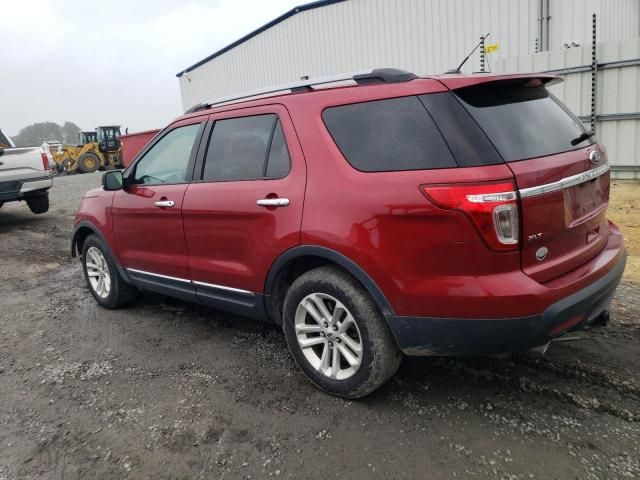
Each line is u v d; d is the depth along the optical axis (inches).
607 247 120.4
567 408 110.0
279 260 121.6
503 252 93.6
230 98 144.6
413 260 99.7
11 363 153.5
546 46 502.6
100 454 106.7
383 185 102.7
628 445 97.5
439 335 101.0
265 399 122.9
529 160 97.8
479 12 535.5
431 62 581.9
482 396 117.0
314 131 116.9
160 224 156.8
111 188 171.3
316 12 676.7
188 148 151.3
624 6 615.2
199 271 145.8
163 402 125.2
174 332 168.4
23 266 278.7
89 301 208.8
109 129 1141.1
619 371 121.7
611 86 343.9
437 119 100.1
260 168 128.7
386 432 106.7
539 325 95.6
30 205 426.9
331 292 114.0
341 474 95.6
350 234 106.5
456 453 98.7
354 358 114.7
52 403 128.4
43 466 104.2
